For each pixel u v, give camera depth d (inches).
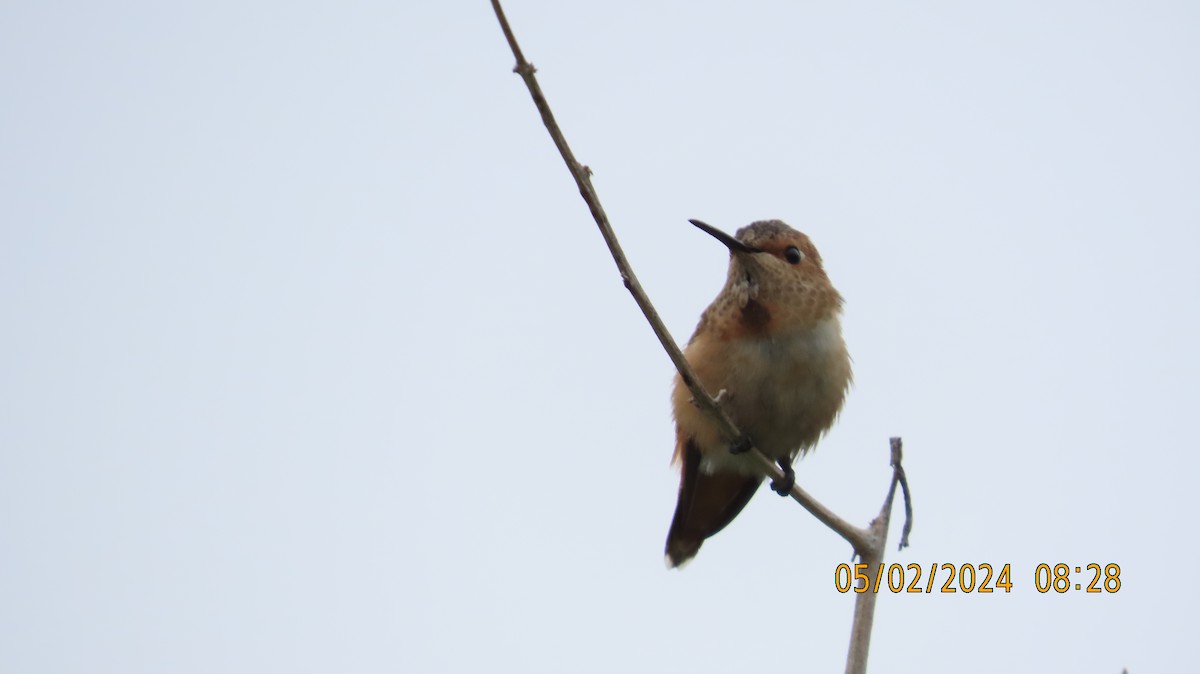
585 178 305.6
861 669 304.2
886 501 332.2
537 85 292.0
